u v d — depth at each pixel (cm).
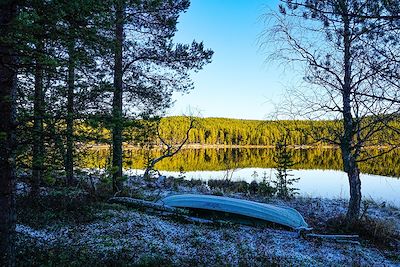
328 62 883
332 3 413
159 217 1041
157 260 641
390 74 450
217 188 1622
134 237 786
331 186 2184
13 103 475
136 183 1448
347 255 830
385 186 2180
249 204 1078
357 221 1040
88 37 495
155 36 1193
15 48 442
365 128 820
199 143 7269
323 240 948
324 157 3875
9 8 454
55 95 545
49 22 450
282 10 596
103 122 489
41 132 480
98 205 998
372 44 457
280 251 798
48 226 780
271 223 1023
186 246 769
